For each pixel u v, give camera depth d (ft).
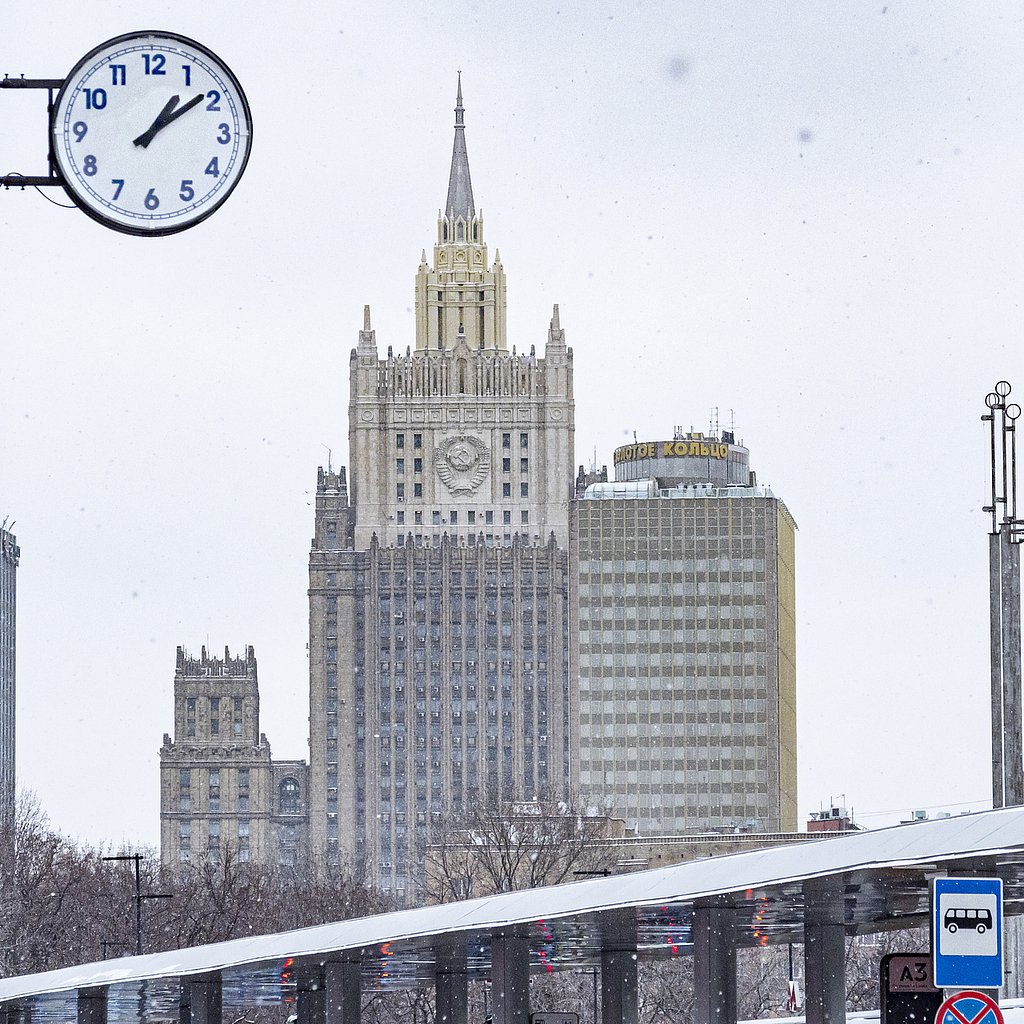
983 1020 221.87
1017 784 620.49
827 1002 455.63
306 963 567.59
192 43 188.65
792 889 379.76
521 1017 492.95
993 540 633.20
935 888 223.51
